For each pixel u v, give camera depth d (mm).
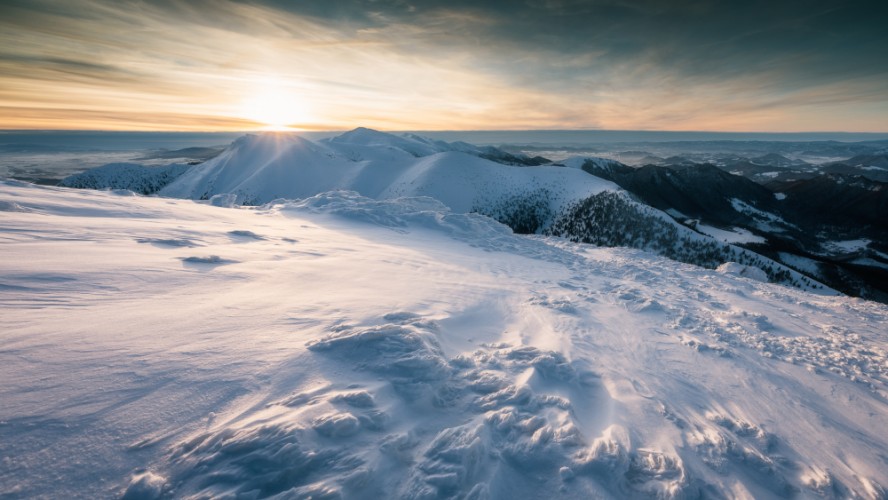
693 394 5863
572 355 6559
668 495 3420
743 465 4152
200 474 2842
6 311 4730
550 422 4219
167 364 4109
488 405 4453
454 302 8836
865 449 4922
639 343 7840
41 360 3770
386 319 6602
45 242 8117
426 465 3287
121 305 5578
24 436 2859
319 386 4164
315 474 2951
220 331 5164
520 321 8453
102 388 3539
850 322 11055
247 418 3467
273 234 14438
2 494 2430
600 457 3721
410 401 4246
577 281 13617
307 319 6102
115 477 2727
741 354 7793
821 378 7000
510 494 3250
